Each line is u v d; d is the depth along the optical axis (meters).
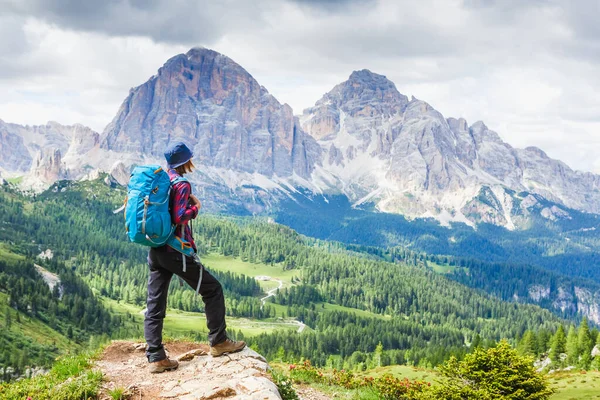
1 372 127.75
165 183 10.91
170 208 11.02
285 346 174.00
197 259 11.52
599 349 115.69
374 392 22.53
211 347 12.66
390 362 167.50
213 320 12.41
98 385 11.09
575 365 115.12
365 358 172.00
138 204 10.56
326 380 24.06
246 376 11.41
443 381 42.84
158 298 11.90
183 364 12.62
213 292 12.15
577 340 122.31
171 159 11.31
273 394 10.44
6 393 10.74
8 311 165.88
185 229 11.38
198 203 11.41
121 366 12.73
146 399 10.62
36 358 141.62
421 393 30.31
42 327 168.25
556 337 126.25
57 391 10.66
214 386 10.83
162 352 12.09
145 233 10.56
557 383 71.12
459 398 38.25
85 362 12.80
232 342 12.74
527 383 39.28
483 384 40.34
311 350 175.12
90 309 199.75
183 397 10.55
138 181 10.75
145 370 12.34
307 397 18.22
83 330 181.38
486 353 41.94
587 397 60.81
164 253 11.22
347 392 21.11
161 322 12.10
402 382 30.89
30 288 192.62
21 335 153.00
